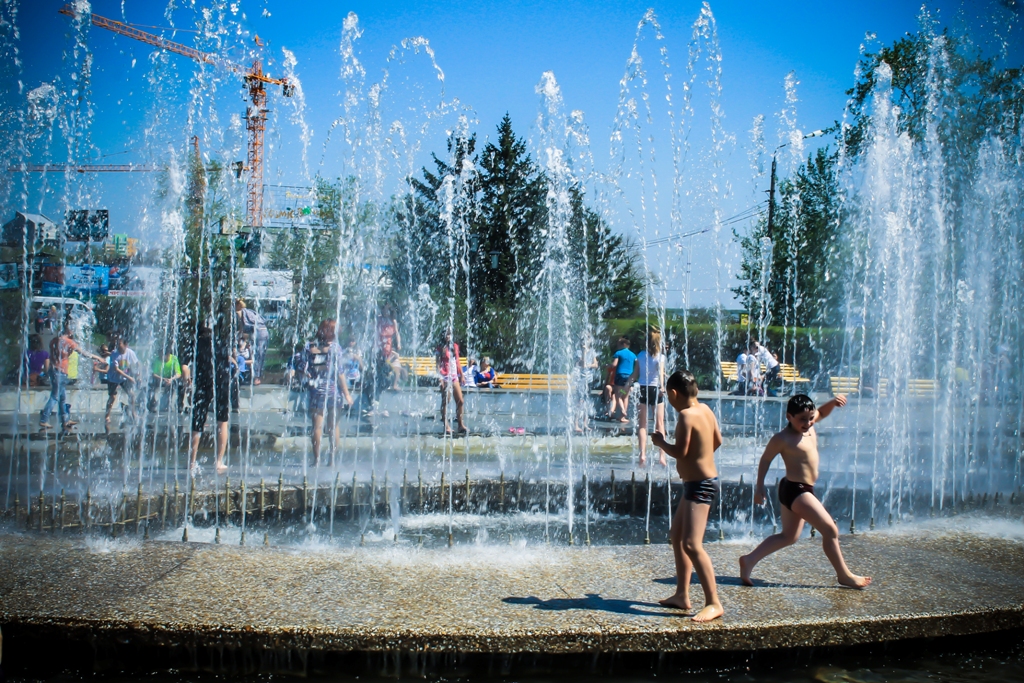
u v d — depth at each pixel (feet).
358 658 13.53
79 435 37.76
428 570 16.92
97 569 16.65
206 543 18.95
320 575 16.46
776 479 28.84
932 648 14.74
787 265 87.20
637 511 26.76
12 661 13.88
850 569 17.25
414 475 28.32
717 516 26.50
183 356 46.57
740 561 16.35
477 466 31.96
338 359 30.17
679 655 13.85
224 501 24.06
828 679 13.73
